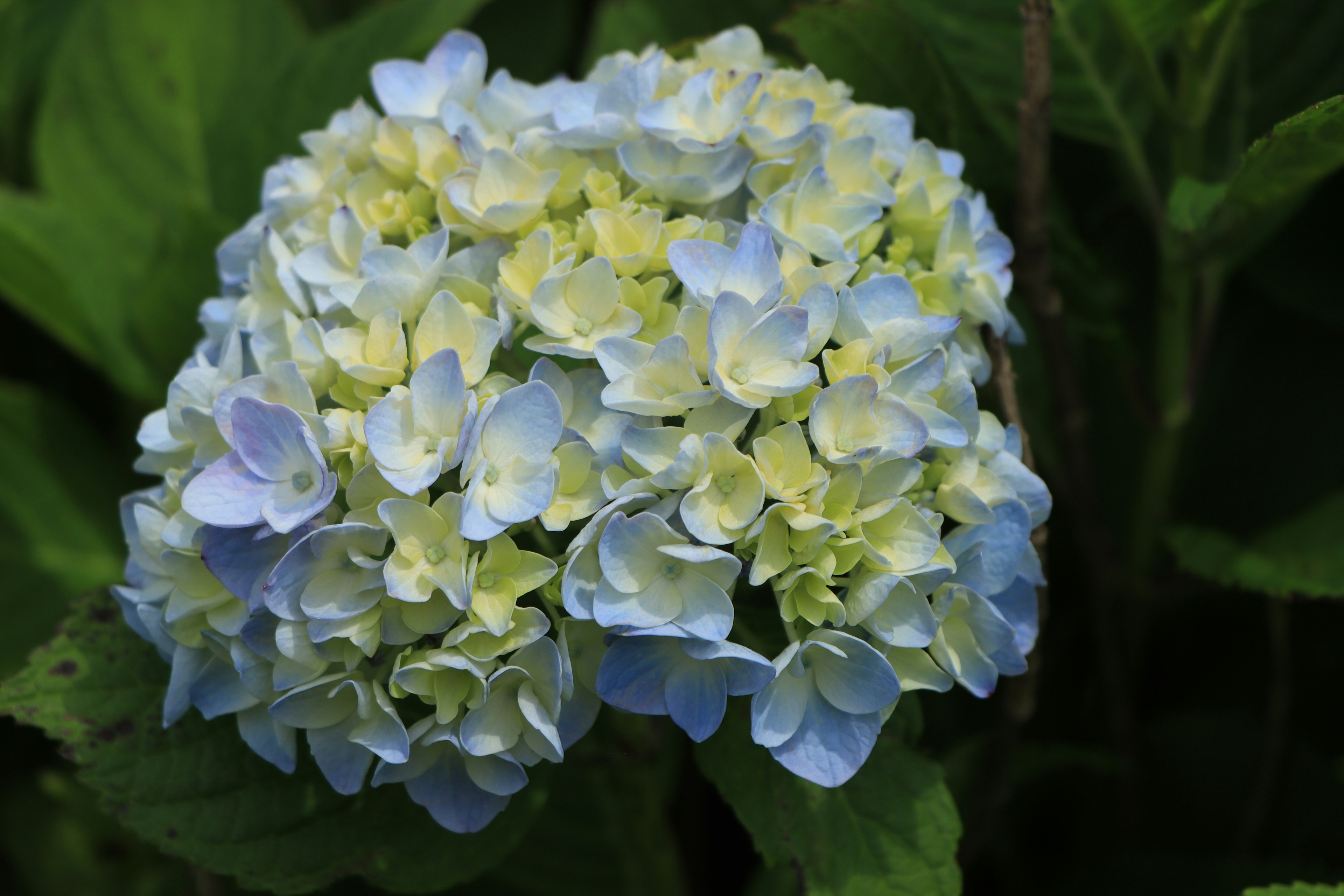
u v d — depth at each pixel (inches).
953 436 24.0
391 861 25.9
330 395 24.5
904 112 26.0
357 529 23.5
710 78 25.4
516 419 23.7
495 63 34.2
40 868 30.4
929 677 24.4
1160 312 28.5
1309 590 27.2
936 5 28.8
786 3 31.1
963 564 24.4
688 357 23.7
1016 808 30.4
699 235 24.7
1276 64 29.6
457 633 23.6
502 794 24.2
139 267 33.0
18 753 30.9
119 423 34.3
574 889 29.9
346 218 25.1
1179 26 27.2
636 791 27.1
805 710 24.3
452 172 25.3
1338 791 29.5
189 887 28.1
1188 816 29.8
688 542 23.5
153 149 33.9
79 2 36.4
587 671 24.2
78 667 25.7
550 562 23.8
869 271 25.1
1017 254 27.0
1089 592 30.2
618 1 31.8
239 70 34.4
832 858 25.3
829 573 23.7
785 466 23.8
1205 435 31.0
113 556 31.9
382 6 32.3
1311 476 30.4
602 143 25.0
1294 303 30.4
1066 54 28.8
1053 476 30.2
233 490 24.0
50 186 33.5
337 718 24.1
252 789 25.7
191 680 24.6
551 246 24.4
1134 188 29.7
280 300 25.3
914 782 25.5
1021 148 26.3
